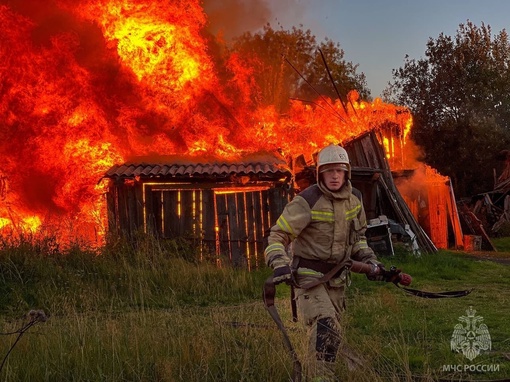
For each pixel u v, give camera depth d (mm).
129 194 14781
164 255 13008
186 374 5094
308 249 4543
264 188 15102
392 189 19344
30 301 10383
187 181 14875
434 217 24234
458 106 39594
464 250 23344
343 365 4688
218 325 6199
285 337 4398
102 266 11812
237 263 14312
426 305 9172
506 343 6734
